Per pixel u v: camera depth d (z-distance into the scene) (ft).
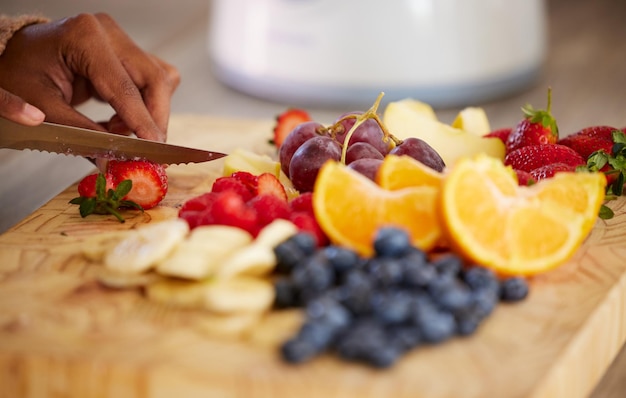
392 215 2.36
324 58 4.90
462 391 2.04
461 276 2.24
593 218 2.38
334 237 2.36
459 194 2.30
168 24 6.44
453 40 4.85
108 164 2.75
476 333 2.18
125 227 2.63
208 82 5.38
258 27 5.03
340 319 2.08
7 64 2.99
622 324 2.41
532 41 5.14
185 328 2.19
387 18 4.80
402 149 2.64
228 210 2.39
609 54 5.65
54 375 2.12
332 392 2.05
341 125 2.78
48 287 2.34
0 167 3.66
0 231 3.14
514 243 2.32
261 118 4.78
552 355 2.13
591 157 2.75
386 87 4.91
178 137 3.29
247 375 2.06
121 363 2.10
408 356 2.11
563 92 4.96
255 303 2.16
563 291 2.33
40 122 2.71
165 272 2.25
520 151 2.83
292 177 2.70
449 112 4.92
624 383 2.41
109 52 2.96
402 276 2.14
